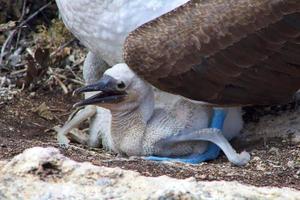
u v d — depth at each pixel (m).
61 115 14.36
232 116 12.84
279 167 11.95
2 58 15.52
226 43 12.08
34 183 10.89
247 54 12.12
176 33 12.12
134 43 12.16
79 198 10.69
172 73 12.12
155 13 12.55
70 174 10.95
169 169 11.39
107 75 12.30
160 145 12.45
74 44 15.86
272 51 12.14
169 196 10.51
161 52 12.10
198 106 12.47
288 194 10.87
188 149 12.53
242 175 11.49
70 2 12.89
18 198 10.82
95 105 12.55
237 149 12.84
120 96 12.25
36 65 15.13
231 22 12.09
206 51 12.08
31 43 15.88
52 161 11.02
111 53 13.09
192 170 11.46
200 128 12.51
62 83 15.12
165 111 12.55
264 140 12.86
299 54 12.18
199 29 12.10
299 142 12.62
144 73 12.18
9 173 11.01
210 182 10.91
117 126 12.48
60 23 15.92
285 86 12.32
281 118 13.23
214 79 12.17
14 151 11.57
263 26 12.09
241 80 12.20
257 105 12.95
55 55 15.45
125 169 11.11
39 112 14.22
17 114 14.16
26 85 14.98
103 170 10.95
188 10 12.24
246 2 12.14
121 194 10.67
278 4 12.08
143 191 10.65
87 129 13.85
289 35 12.12
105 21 12.72
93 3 12.67
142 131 12.45
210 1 12.24
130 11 12.57
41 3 16.48
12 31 15.84
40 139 13.23
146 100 12.38
